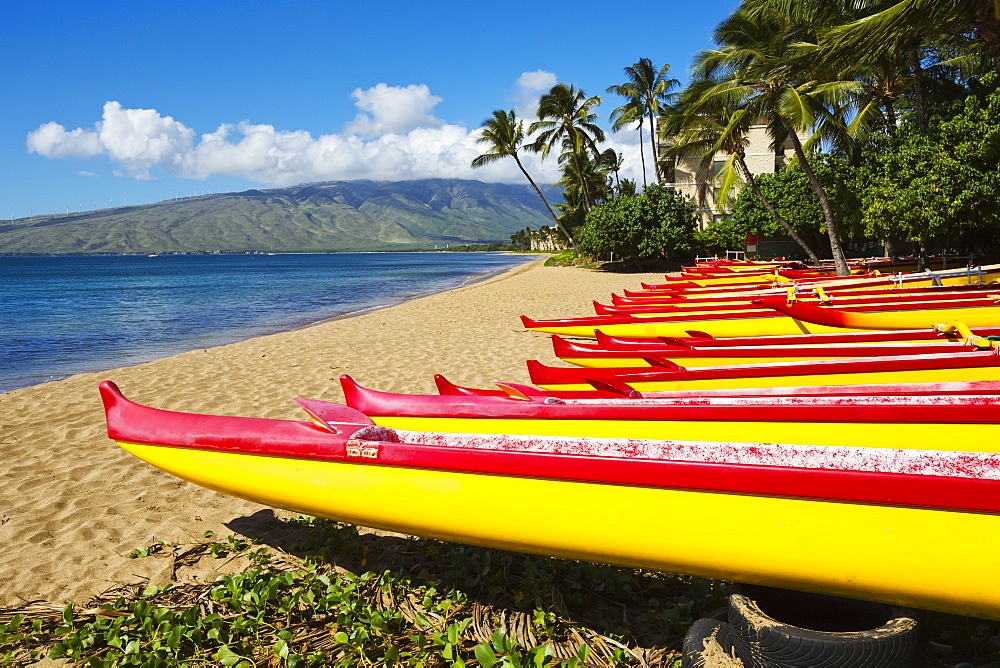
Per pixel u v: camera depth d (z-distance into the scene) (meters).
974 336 5.29
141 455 3.64
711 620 2.56
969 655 2.60
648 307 11.05
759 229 33.44
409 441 3.09
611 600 3.16
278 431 3.16
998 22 12.60
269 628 2.96
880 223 17.53
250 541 3.92
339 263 118.31
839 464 2.35
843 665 2.08
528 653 2.71
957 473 2.19
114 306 27.28
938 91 19.09
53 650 2.82
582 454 2.53
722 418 3.47
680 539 2.39
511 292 26.92
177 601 3.23
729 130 22.69
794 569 2.28
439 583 3.31
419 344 12.48
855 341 6.20
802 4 16.56
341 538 3.79
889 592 2.19
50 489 4.88
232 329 18.34
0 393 8.98
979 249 22.11
